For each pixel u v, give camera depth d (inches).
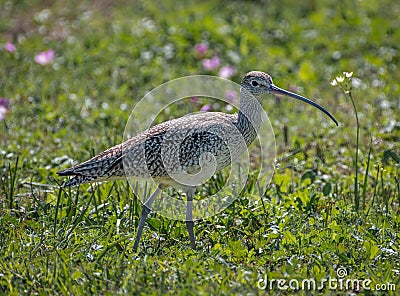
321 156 580.7
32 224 454.9
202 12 876.6
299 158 575.2
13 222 456.8
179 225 470.9
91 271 395.9
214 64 649.6
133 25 849.5
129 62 762.2
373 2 883.4
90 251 422.0
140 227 437.7
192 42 786.8
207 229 467.2
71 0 943.0
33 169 554.3
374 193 492.7
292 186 522.3
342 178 549.3
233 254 425.1
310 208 482.9
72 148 592.4
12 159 564.1
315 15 853.2
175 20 849.5
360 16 850.1
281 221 463.8
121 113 647.1
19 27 866.8
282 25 844.0
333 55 770.8
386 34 804.0
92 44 807.1
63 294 379.2
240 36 791.7
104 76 735.7
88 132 621.0
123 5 924.6
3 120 634.8
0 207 485.7
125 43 804.0
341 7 869.2
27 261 410.6
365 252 425.1
